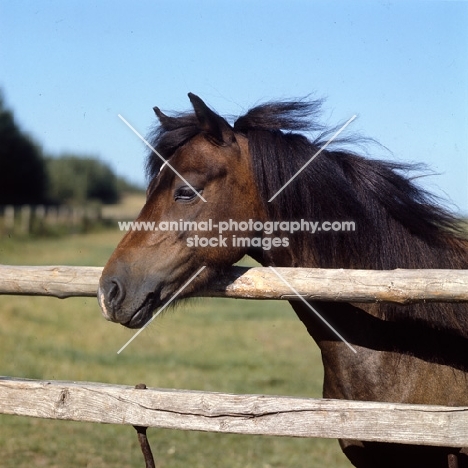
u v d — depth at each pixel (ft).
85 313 43.27
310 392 26.03
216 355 33.50
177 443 20.70
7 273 10.55
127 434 21.27
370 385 10.38
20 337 33.86
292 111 10.87
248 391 25.90
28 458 18.65
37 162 134.72
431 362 10.19
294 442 21.26
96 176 148.97
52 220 102.73
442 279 8.88
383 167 10.99
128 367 29.55
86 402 9.68
